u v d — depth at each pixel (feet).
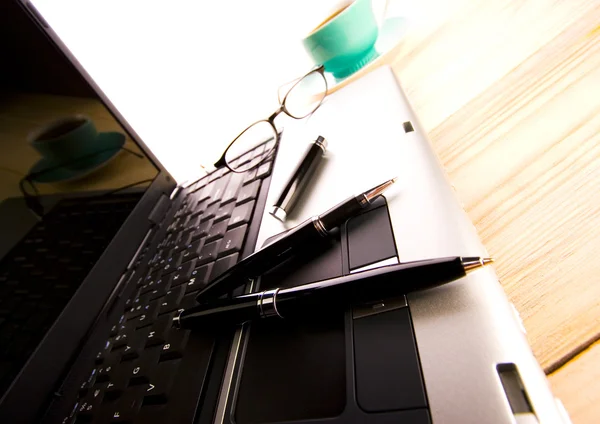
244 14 2.25
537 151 1.13
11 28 1.49
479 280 0.72
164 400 1.04
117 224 1.86
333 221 1.04
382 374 0.73
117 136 1.97
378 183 1.14
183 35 2.37
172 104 2.59
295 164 1.45
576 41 1.36
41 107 1.59
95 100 1.87
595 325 0.77
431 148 1.15
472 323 0.68
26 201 1.48
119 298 1.71
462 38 1.77
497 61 1.53
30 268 1.45
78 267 1.63
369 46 1.94
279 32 2.27
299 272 1.08
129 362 1.25
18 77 1.51
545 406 0.56
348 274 0.91
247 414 0.87
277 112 1.86
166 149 2.67
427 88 1.64
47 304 1.48
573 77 1.26
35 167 1.54
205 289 1.18
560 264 0.88
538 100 1.27
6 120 1.45
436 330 0.71
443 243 0.85
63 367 1.45
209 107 2.57
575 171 1.02
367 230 1.01
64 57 1.71
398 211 0.99
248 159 1.86
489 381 0.61
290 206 1.30
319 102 1.90
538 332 0.81
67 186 1.66
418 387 0.67
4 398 1.28
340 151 1.41
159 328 1.26
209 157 2.47
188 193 2.15
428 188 0.99
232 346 1.02
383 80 1.66
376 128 1.38
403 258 0.87
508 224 1.02
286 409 0.82
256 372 0.93
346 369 0.78
